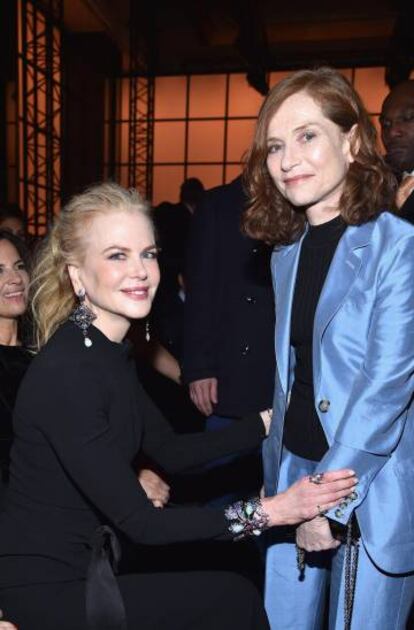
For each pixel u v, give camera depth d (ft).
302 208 4.76
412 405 4.56
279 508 4.32
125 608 4.41
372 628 4.58
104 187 4.86
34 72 33.73
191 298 7.67
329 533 4.51
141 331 8.07
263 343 7.29
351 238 4.39
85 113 47.19
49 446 4.48
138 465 6.82
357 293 4.31
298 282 4.79
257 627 4.59
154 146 52.80
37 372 4.43
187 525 4.30
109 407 4.56
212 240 7.54
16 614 4.36
